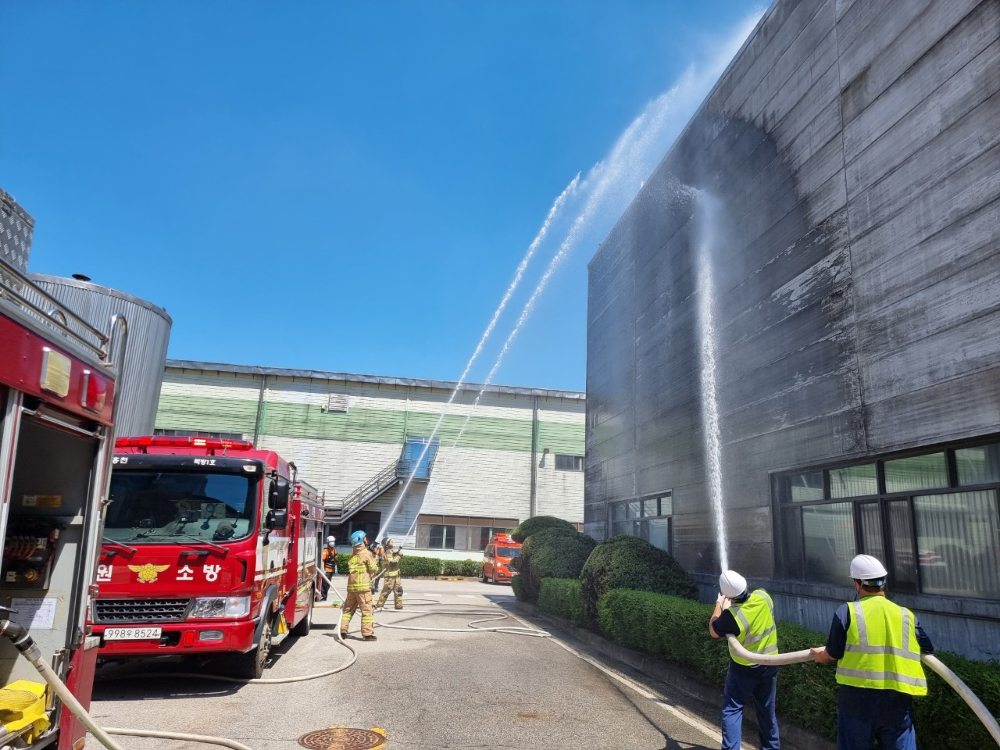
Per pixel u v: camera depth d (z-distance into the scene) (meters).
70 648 4.09
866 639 4.04
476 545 33.56
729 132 11.89
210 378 32.84
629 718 6.98
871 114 8.28
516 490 34.44
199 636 7.25
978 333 6.56
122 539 7.39
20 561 4.05
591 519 18.09
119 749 3.89
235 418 32.62
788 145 10.03
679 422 13.23
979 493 6.77
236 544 7.55
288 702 7.18
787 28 10.26
